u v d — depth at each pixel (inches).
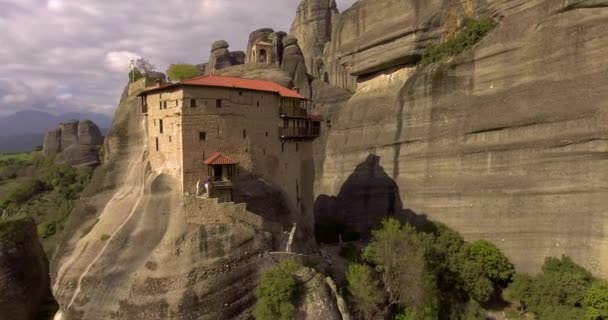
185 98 1433.3
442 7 2588.6
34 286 1784.0
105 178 1718.8
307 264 1465.3
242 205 1382.9
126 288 1263.5
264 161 1672.0
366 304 1430.9
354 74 3149.6
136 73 2082.9
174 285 1210.6
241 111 1574.8
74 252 1512.1
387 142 2576.3
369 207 2603.3
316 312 1253.7
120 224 1473.9
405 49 2711.6
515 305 1761.8
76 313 1305.4
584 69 1753.2
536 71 1916.8
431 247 1764.3
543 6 1930.4
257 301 1282.0
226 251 1286.9
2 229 1761.8
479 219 2047.2
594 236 1665.8
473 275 1737.2
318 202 3009.4
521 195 1907.0
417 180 2361.0
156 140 1556.3
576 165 1742.1
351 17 3179.1
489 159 2038.6
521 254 1882.4
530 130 1899.6
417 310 1494.8
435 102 2315.5
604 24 1708.9
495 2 2277.3
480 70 2143.2
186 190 1434.5
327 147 3093.0
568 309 1501.0
